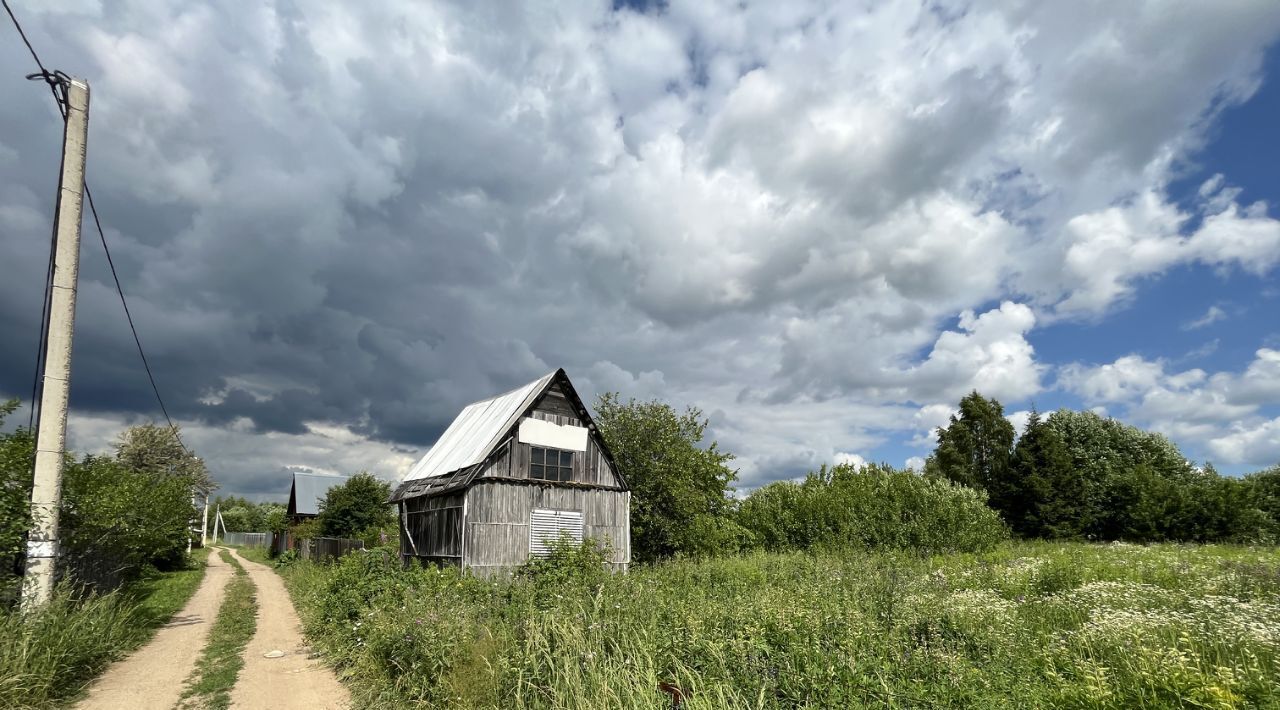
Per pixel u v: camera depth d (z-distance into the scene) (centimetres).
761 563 2156
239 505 11144
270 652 1209
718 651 691
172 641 1316
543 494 2072
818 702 586
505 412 2211
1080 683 643
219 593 2305
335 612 1280
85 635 999
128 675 1000
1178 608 1027
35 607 984
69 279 1200
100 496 1585
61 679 882
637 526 2827
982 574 1545
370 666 945
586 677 679
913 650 737
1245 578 1225
